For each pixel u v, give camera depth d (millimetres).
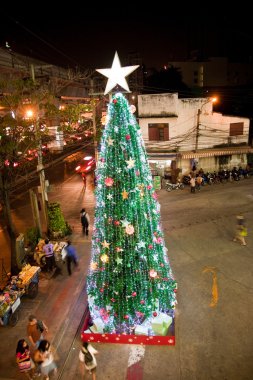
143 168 7980
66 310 9961
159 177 22734
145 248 8109
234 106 34281
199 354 7996
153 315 8547
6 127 10797
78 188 23812
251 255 12961
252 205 18812
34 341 7938
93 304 8617
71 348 8477
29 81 11406
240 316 9297
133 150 7688
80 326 9258
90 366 7105
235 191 21719
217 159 24688
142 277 8211
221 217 17156
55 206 14945
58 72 27625
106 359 8008
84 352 7031
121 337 8445
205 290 10641
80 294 10719
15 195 22609
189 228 15930
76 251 13781
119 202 7688
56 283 11422
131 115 7777
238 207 18578
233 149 23859
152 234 8250
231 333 8648
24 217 18359
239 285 10867
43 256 12125
